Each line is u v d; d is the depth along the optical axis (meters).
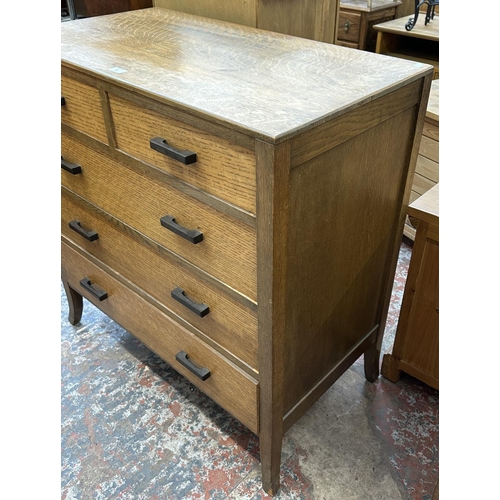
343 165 0.89
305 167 0.80
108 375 1.51
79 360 1.57
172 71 0.96
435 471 1.21
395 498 1.16
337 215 0.94
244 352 1.01
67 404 1.42
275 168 0.72
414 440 1.29
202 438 1.32
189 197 0.93
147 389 1.46
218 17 1.40
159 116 0.88
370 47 2.72
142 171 1.01
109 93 0.97
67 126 1.16
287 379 1.04
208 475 1.23
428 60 2.52
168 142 0.90
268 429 1.06
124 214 1.14
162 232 1.05
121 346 1.62
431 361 1.34
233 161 0.79
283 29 1.39
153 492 1.19
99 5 2.07
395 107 0.94
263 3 1.29
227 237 0.89
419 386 1.45
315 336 1.08
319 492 1.18
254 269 0.87
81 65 1.00
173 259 1.06
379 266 1.20
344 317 1.16
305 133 0.75
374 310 1.29
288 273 0.89
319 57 1.05
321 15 1.49
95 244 1.32
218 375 1.12
